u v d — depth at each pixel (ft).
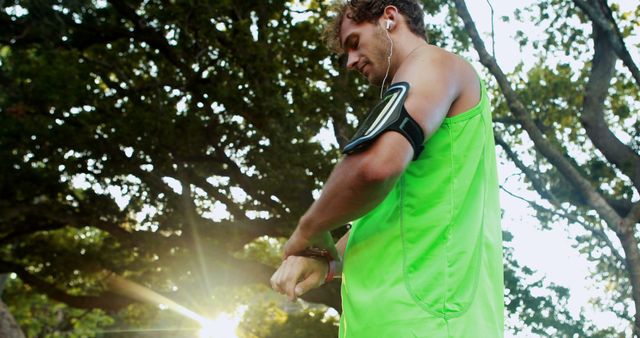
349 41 6.06
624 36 46.98
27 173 51.01
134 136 46.96
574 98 47.55
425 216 5.46
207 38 48.47
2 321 47.06
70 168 49.85
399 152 5.04
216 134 49.44
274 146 46.34
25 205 52.90
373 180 5.02
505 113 49.39
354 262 5.67
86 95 48.01
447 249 5.41
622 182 45.98
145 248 53.11
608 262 43.88
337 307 51.70
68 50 53.06
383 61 5.93
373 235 5.60
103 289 64.90
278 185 47.09
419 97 5.24
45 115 50.01
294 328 56.34
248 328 62.28
